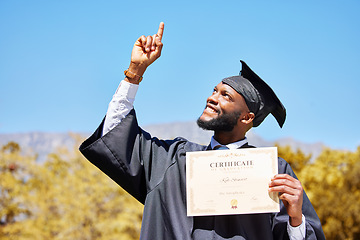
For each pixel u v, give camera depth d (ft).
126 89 10.52
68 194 49.96
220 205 9.24
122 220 48.32
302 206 10.11
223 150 9.58
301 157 49.65
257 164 9.40
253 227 9.53
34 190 50.42
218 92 10.44
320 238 9.76
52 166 51.67
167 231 9.63
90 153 10.18
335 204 46.50
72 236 48.06
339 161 48.19
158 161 10.34
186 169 9.57
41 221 48.91
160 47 10.50
